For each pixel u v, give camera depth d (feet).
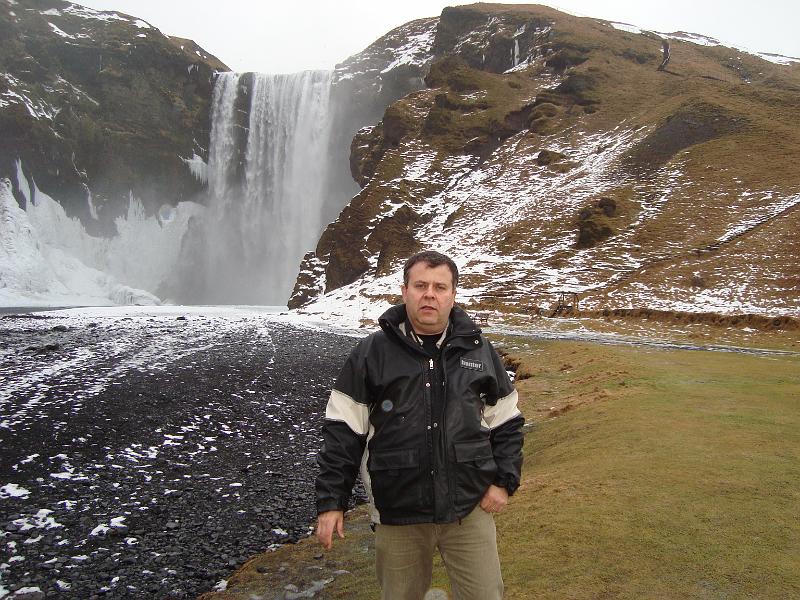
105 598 19.15
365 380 10.82
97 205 301.22
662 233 157.28
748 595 12.95
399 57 359.46
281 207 320.91
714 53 316.81
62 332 96.63
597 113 246.06
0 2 316.40
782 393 34.09
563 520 17.74
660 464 21.80
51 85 302.04
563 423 32.30
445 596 14.11
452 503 10.30
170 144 320.29
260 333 106.11
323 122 321.32
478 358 10.89
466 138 254.68
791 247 131.03
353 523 23.58
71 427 38.75
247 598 17.33
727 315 99.40
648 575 14.14
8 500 27.12
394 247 206.08
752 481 19.26
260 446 37.96
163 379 56.59
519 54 321.73
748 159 181.06
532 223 181.98
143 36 331.77
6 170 268.62
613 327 103.86
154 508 27.09
